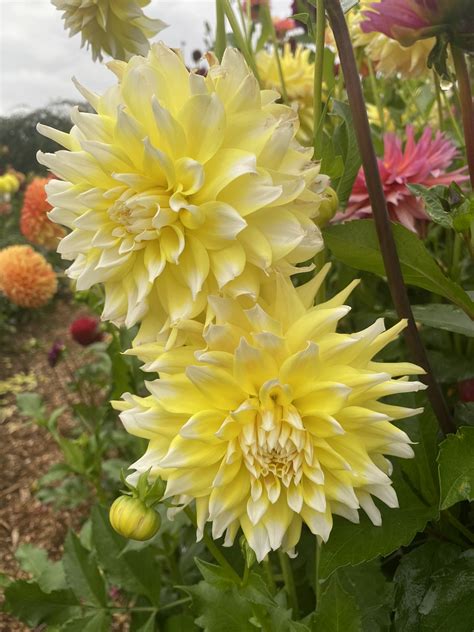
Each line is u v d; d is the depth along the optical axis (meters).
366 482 0.29
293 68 0.74
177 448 0.30
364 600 0.42
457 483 0.30
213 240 0.28
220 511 0.30
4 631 1.03
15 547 1.25
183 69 0.29
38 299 1.38
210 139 0.28
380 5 0.34
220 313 0.29
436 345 0.55
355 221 0.36
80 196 0.29
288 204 0.30
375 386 0.29
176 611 0.61
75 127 0.33
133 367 0.77
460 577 0.35
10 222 3.22
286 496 0.30
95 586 0.57
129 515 0.37
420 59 0.59
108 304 0.31
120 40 0.48
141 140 0.28
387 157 0.51
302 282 0.53
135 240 0.28
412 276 0.36
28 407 0.93
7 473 1.52
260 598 0.38
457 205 0.34
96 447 0.93
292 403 0.30
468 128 0.35
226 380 0.29
